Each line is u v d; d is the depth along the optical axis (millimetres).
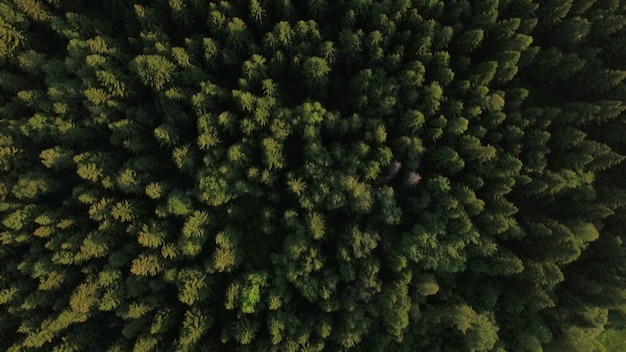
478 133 33844
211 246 35469
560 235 33719
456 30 35031
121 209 33625
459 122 32875
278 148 33875
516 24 33875
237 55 35812
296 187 33188
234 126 34375
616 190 35469
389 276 34406
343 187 32938
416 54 34594
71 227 35250
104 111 34438
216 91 34031
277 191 35250
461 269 34281
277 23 34688
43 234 34125
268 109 34188
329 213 34844
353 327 33281
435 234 32750
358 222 34562
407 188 35281
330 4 35188
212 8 34344
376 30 33750
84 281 35438
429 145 34562
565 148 35500
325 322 33656
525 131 35188
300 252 33281
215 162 34125
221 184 33625
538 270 33750
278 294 33625
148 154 35781
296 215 34062
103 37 35312
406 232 33719
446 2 35625
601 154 34688
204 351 34031
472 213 33375
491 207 34406
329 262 34562
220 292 35500
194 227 33500
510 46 34656
